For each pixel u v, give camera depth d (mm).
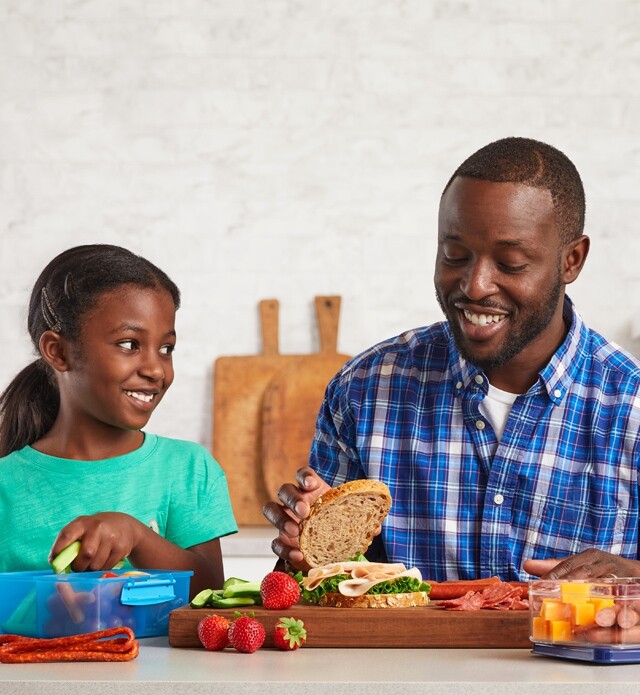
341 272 3936
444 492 2145
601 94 3924
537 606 1562
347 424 2273
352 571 1774
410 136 3941
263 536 3475
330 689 1361
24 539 2221
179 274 3951
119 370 2154
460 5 3932
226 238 3947
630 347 3889
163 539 1981
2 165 3961
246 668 1466
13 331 3941
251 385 3908
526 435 2100
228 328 3941
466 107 3930
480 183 1903
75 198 3963
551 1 3930
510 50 3930
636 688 1361
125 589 1688
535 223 1888
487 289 1888
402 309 3924
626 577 1696
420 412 2199
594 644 1499
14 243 3955
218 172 3951
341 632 1647
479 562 2113
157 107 3963
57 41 3965
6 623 1699
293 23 3947
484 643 1636
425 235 3928
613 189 3922
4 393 2373
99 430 2279
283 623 1617
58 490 2246
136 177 3959
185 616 1656
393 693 1360
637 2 3924
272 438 3865
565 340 2105
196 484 2320
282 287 3941
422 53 3934
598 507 2062
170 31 3961
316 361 3898
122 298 2162
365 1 3941
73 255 2262
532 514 2088
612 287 3908
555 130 3922
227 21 3955
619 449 2068
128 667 1480
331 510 1909
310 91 3947
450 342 2211
